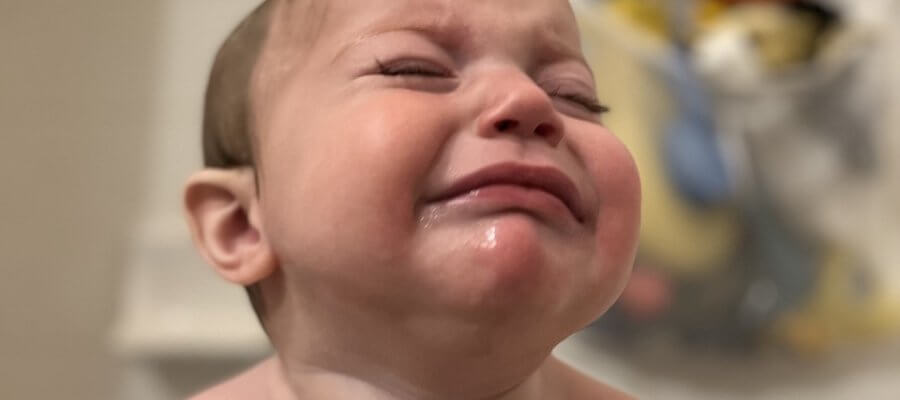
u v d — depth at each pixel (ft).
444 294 1.16
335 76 1.32
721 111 2.77
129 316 3.02
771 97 2.78
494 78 1.26
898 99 2.77
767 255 2.72
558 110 1.38
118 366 3.07
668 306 2.69
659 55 2.79
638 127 2.73
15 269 3.28
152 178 3.27
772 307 2.71
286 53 1.42
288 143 1.32
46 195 3.32
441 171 1.19
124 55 3.39
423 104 1.23
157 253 3.03
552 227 1.20
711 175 2.73
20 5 3.46
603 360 2.75
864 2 2.83
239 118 1.49
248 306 2.91
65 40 3.43
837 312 2.71
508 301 1.15
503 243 1.14
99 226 3.27
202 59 3.31
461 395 1.31
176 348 2.92
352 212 1.19
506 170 1.18
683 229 2.70
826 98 2.78
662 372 2.73
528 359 1.27
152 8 3.40
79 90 3.39
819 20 2.81
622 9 2.82
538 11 1.39
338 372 1.36
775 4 2.82
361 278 1.20
